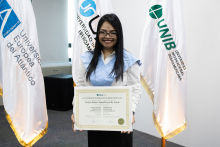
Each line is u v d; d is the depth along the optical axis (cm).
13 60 200
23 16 200
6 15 198
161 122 198
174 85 192
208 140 217
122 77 118
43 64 445
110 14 119
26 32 201
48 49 473
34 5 439
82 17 234
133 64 123
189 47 222
